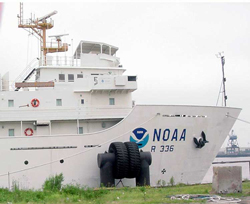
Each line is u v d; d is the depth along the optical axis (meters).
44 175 23.61
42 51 32.59
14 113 24.97
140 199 15.41
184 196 15.34
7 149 23.41
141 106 24.88
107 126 26.59
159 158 25.34
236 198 14.55
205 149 26.62
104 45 30.52
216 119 26.70
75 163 23.98
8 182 23.23
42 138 23.73
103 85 26.17
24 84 25.95
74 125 26.16
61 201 15.46
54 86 26.95
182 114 25.67
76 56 31.78
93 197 16.41
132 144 22.70
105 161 22.44
